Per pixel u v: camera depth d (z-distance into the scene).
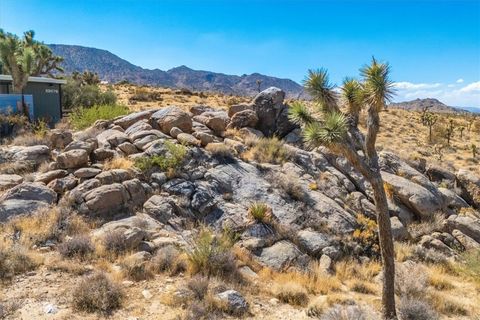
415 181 17.12
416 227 14.94
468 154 39.56
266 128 18.80
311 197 13.59
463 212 16.72
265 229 11.43
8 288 7.55
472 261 12.16
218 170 13.77
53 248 9.48
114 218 11.00
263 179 14.01
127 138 15.11
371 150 7.70
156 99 54.44
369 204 14.81
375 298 9.34
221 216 11.84
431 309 8.70
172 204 11.83
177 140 15.08
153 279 8.55
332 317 7.30
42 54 39.16
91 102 41.28
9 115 21.11
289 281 9.51
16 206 10.53
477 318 9.05
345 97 8.05
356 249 11.96
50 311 6.88
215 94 73.00
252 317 7.64
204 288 7.97
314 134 7.44
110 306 7.26
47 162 13.70
